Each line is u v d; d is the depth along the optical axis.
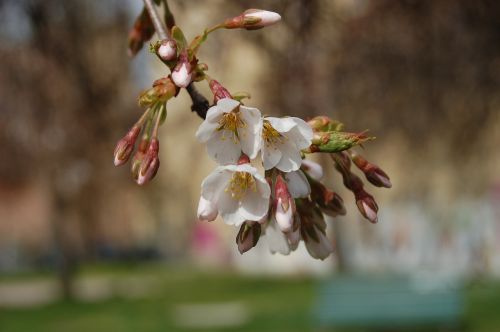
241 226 1.95
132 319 15.12
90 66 7.15
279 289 20.47
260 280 23.97
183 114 11.12
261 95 7.68
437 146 10.48
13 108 7.72
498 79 7.99
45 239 32.56
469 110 8.91
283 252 2.08
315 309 14.95
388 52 7.75
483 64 7.85
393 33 7.66
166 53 1.92
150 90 1.97
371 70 7.71
